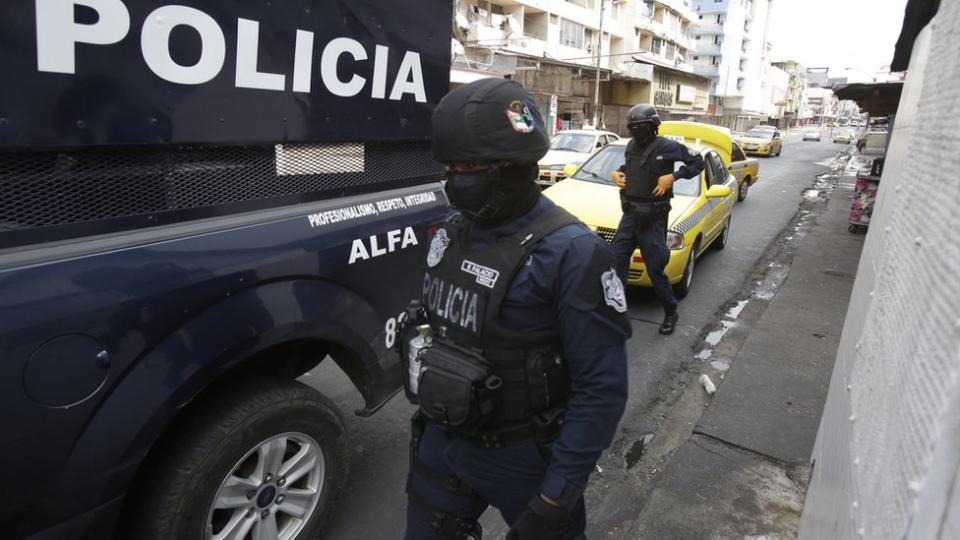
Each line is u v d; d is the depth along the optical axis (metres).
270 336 1.91
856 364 1.72
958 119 1.00
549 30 31.69
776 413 3.35
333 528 2.49
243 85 1.83
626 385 1.38
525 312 1.36
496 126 1.28
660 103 39.12
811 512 2.02
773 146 25.97
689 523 2.47
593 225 5.26
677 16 51.31
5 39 1.31
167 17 1.60
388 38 2.32
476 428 1.44
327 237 2.12
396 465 2.92
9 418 1.34
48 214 1.47
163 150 1.68
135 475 1.68
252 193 1.95
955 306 0.80
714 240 7.44
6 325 1.33
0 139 1.33
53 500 1.45
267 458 2.01
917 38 2.44
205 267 1.73
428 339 1.58
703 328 4.91
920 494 0.78
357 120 2.26
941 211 1.02
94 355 1.48
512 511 1.59
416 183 2.65
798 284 5.99
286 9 1.91
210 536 1.87
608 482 2.85
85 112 1.47
